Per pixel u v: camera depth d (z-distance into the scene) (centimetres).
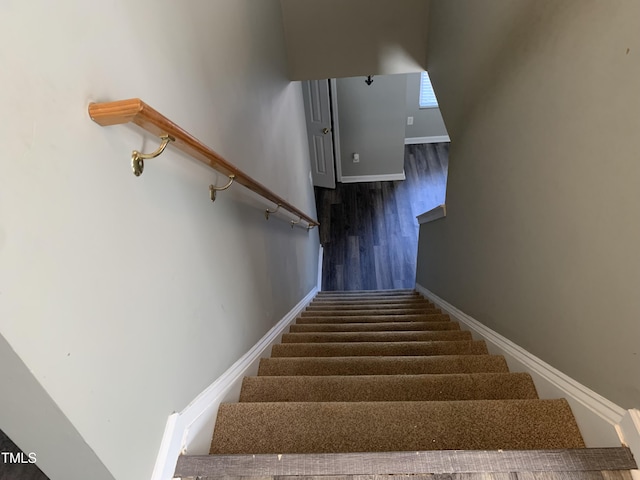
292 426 121
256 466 99
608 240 98
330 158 538
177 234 107
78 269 68
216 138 146
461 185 227
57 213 64
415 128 635
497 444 115
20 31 57
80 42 70
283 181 296
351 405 125
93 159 72
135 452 86
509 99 151
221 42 156
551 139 121
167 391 100
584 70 102
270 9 263
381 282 484
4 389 63
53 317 63
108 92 78
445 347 194
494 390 144
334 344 206
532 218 138
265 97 239
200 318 122
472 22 191
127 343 83
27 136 58
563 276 121
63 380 65
